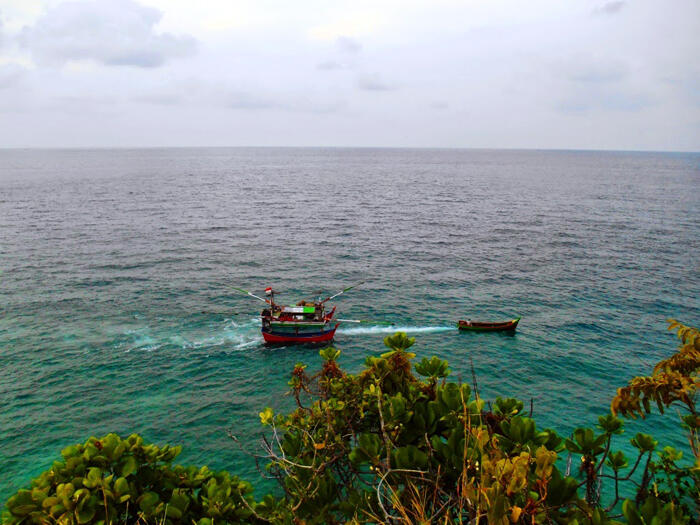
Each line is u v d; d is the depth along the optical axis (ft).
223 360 126.52
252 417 100.17
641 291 180.96
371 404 20.68
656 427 91.50
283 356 130.00
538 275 201.87
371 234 285.23
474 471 14.83
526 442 17.21
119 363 122.11
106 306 159.94
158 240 257.96
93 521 18.83
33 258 211.82
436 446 17.43
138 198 431.02
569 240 268.00
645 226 310.04
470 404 18.86
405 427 19.30
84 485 18.84
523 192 524.52
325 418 20.80
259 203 417.08
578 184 630.74
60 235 260.21
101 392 108.47
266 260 223.10
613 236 278.26
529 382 114.32
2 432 92.94
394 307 166.81
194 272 201.05
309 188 556.92
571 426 95.76
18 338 133.59
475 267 214.69
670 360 23.67
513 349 132.67
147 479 21.65
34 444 89.86
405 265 217.77
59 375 114.83
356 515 15.78
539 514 12.55
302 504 18.28
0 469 83.10
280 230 294.25
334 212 370.32
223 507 20.42
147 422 97.71
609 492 65.51
